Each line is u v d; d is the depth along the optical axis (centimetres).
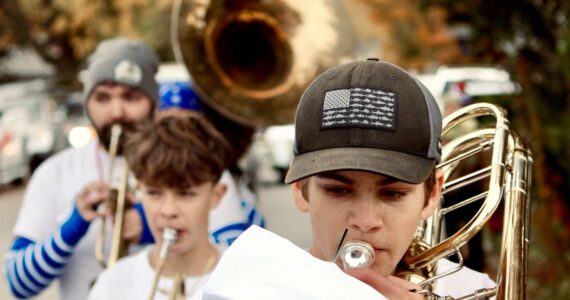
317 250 212
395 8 1202
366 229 200
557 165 537
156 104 440
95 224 404
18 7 2450
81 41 2483
